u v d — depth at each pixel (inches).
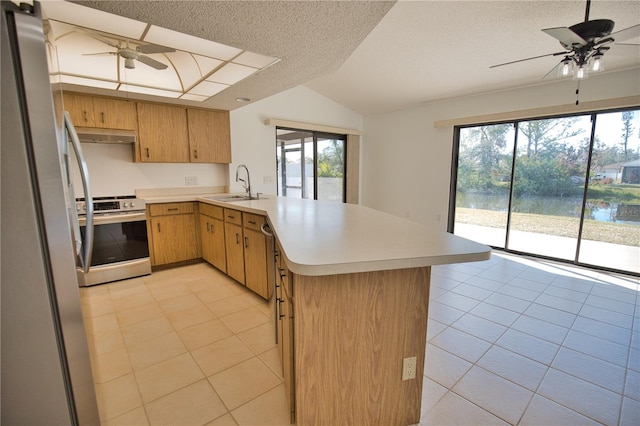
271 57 87.7
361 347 49.1
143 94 127.4
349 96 209.6
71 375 37.8
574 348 79.4
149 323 92.0
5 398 34.7
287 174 206.5
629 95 127.8
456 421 55.9
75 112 120.4
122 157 143.1
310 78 108.1
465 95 181.0
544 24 106.0
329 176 234.4
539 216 162.1
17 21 30.8
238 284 123.3
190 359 74.6
